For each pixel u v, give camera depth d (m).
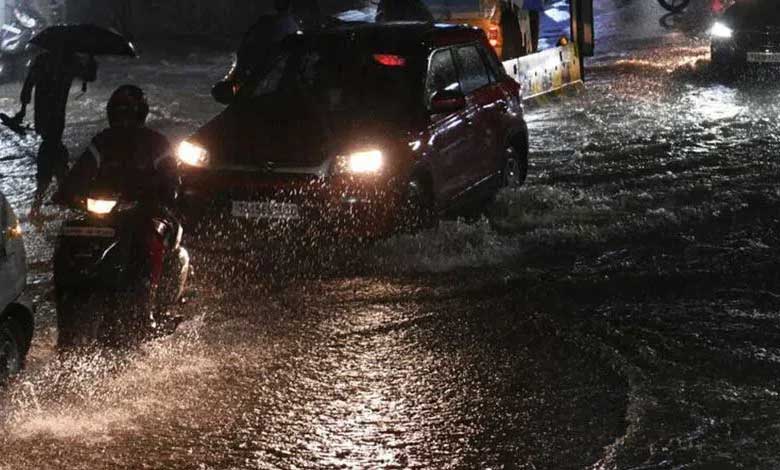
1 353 17.14
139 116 18.72
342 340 20.27
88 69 32.25
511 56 50.59
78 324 17.80
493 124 30.31
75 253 17.62
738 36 51.75
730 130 40.78
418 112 27.16
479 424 16.48
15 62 62.19
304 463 15.25
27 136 43.84
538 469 14.96
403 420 16.67
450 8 52.03
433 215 27.09
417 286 23.42
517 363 18.95
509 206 29.97
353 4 78.44
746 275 23.70
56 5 79.19
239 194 25.67
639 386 17.66
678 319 20.95
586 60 62.44
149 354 19.30
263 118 26.88
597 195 31.03
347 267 24.80
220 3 81.19
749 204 29.69
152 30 80.44
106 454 15.49
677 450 15.39
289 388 17.97
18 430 16.25
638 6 90.00
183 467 15.12
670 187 31.86
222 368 18.81
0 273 16.72
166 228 18.56
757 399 17.09
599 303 22.05
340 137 25.92
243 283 23.81
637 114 44.72
